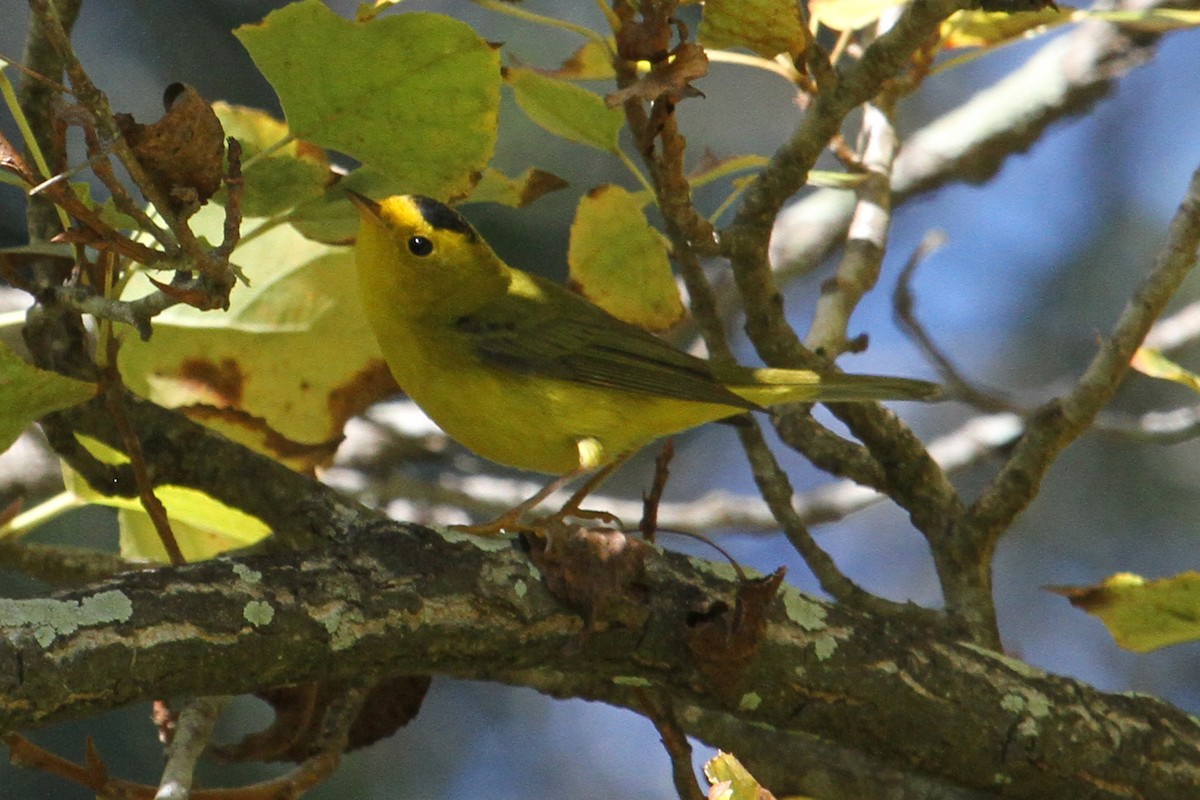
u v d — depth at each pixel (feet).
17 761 21.29
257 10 51.52
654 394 29.78
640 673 23.47
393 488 44.37
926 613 29.37
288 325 30.73
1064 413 28.68
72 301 19.97
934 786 29.07
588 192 29.27
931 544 30.22
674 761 25.13
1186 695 57.41
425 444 46.78
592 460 29.63
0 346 18.99
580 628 22.40
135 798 21.89
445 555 22.04
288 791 24.36
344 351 31.04
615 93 23.12
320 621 20.53
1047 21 31.96
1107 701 25.70
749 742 30.32
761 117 59.88
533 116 28.71
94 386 20.38
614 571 22.53
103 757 45.29
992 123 48.93
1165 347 45.88
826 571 29.76
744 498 44.42
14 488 42.09
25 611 18.71
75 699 18.61
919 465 30.32
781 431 31.68
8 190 48.83
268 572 20.72
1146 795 25.30
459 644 21.76
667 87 23.07
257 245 30.66
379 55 22.26
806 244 49.73
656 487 24.89
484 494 44.45
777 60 29.04
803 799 27.40
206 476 24.88
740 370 30.50
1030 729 24.81
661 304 30.35
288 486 24.95
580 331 30.76
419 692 29.43
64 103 17.98
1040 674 25.57
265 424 30.89
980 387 44.04
